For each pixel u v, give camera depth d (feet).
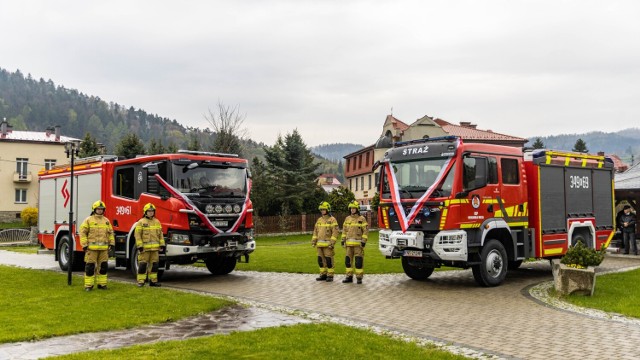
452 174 42.01
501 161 45.24
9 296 37.52
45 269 59.62
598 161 55.11
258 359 22.12
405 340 26.05
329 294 40.01
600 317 31.58
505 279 48.24
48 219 61.52
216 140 141.49
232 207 49.14
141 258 44.14
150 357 22.25
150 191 48.29
